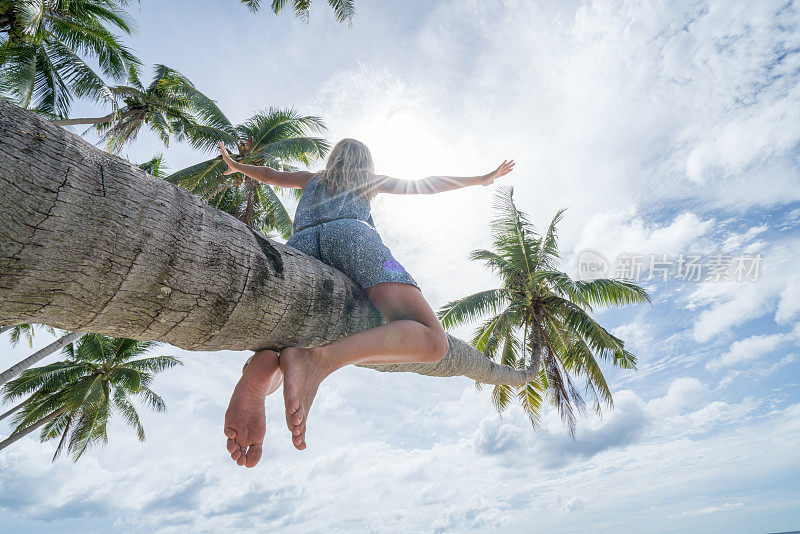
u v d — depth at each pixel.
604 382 13.15
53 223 0.76
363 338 1.28
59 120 11.79
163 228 0.92
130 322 0.94
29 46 10.95
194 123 14.13
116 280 0.86
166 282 0.93
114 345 19.08
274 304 1.16
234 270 1.06
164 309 0.95
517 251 13.98
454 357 2.83
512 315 13.61
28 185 0.73
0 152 0.72
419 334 1.36
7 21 10.33
